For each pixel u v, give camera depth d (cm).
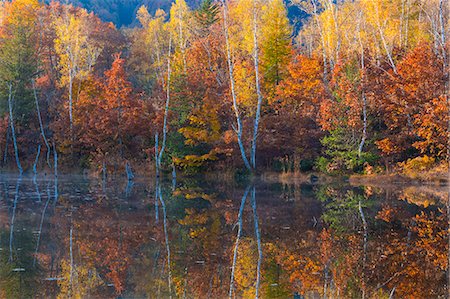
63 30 4541
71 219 1969
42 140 4581
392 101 3403
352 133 3488
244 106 4062
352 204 2373
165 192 2934
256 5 3872
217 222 1931
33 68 4822
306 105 3891
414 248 1499
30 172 4294
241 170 3728
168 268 1295
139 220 1964
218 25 4969
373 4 3928
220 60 4750
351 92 3419
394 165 3428
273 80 4319
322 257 1403
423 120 3228
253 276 1228
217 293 1101
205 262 1353
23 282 1171
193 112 3841
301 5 4094
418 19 4738
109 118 4050
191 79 4003
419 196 2628
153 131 4066
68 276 1223
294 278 1212
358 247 1519
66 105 4466
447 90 3278
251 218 2017
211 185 3341
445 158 3300
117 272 1254
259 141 3803
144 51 6406
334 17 3978
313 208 2277
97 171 4066
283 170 3669
